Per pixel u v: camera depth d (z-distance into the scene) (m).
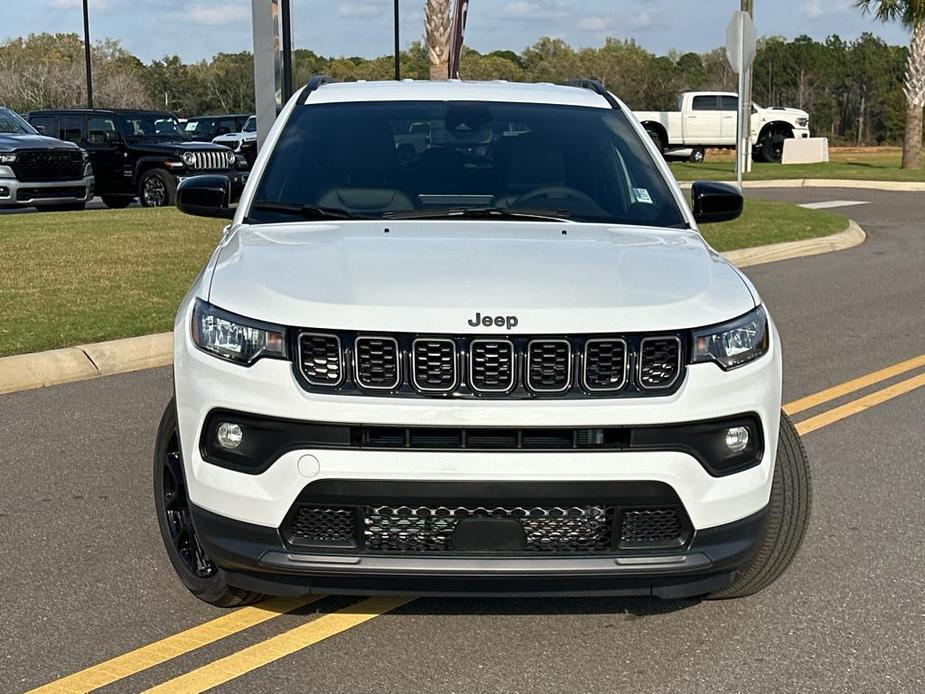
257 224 4.50
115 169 22.27
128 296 9.92
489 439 3.39
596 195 4.75
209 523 3.56
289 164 4.83
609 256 3.98
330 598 4.24
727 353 3.57
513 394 3.42
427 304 3.46
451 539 3.42
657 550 3.48
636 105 72.81
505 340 3.41
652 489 3.41
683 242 4.32
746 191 25.86
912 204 22.38
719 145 35.72
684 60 79.69
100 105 66.94
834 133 73.88
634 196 4.77
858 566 4.60
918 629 4.03
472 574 3.39
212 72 86.06
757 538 3.65
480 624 4.03
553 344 3.43
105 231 14.62
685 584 3.56
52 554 4.68
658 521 3.51
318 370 3.45
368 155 4.87
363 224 4.41
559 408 3.38
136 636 3.93
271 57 12.38
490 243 4.09
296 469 3.39
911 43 31.66
